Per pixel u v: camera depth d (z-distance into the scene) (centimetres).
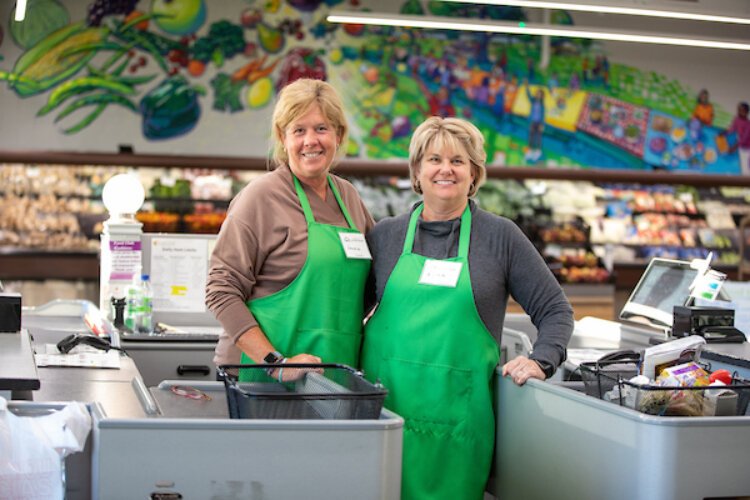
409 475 329
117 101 1230
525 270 335
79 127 1221
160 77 1241
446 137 331
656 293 459
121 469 227
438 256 336
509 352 495
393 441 237
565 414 295
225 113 1256
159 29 1242
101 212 1234
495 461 342
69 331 461
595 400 280
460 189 333
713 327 417
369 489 235
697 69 1374
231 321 328
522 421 321
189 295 531
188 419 229
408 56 1294
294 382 278
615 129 1352
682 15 723
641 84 1359
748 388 280
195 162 1238
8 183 1224
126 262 508
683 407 277
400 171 1273
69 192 1235
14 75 1207
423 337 330
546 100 1328
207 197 1259
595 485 279
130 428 227
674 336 426
